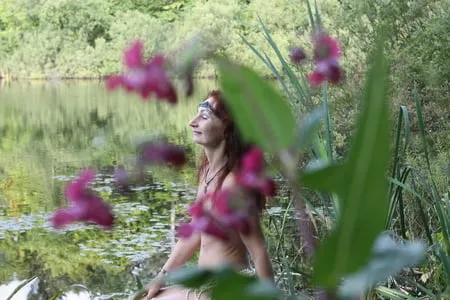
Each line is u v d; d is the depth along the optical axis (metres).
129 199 8.89
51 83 32.59
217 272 0.56
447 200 2.13
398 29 7.21
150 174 9.69
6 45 34.44
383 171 0.47
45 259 6.81
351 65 6.58
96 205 0.61
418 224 4.00
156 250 6.87
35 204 9.23
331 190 0.48
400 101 6.65
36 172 11.65
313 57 0.68
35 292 5.82
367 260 0.50
